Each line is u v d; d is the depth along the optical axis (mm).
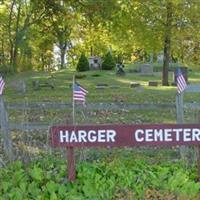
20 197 7539
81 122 12383
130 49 35531
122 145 7891
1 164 8570
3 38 44125
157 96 24562
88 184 7820
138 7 29156
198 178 8273
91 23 31594
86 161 8789
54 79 38156
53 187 7699
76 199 7535
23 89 26969
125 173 8195
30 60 58844
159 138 7910
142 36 30516
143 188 7930
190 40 30578
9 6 41094
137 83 34344
